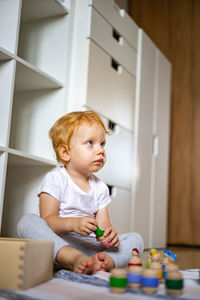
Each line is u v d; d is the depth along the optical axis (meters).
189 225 2.54
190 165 2.60
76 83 1.61
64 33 1.64
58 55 1.64
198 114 2.63
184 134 2.64
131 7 2.82
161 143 2.30
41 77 1.51
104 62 1.71
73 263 0.86
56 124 1.23
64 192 1.14
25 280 0.70
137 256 0.96
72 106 1.61
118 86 1.83
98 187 1.24
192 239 2.52
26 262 0.70
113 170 1.74
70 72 1.64
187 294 0.69
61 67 1.63
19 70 1.44
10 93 1.31
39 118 1.66
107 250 1.04
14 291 0.68
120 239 1.15
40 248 0.76
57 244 0.91
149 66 2.18
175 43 2.74
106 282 0.77
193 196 2.56
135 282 0.72
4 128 1.29
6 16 1.37
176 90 2.70
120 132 1.84
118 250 1.05
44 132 1.65
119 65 1.87
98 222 1.21
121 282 0.68
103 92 1.70
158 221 2.22
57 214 1.11
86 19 1.63
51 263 0.82
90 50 1.61
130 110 1.95
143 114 2.08
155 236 2.18
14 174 1.67
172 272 0.69
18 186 1.65
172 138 2.66
